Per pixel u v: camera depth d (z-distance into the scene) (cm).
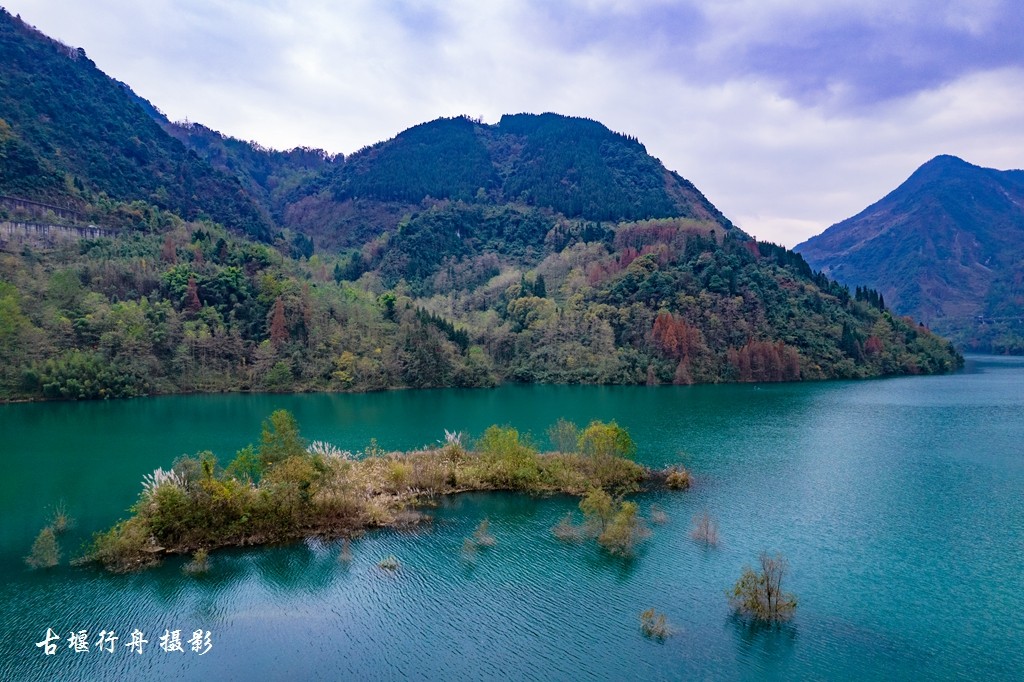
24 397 15038
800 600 4678
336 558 5403
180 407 14850
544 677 3731
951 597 4741
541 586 4894
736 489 7600
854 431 11512
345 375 18625
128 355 16725
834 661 3894
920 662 3897
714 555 5506
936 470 8538
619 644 4078
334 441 10569
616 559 5419
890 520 6438
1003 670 3822
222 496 5756
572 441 9188
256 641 4138
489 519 6462
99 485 7619
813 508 6844
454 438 9431
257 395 17488
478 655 3966
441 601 4656
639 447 10062
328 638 4172
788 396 17062
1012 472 8438
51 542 5234
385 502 6781
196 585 4903
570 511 6762
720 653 3978
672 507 6888
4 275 17075
